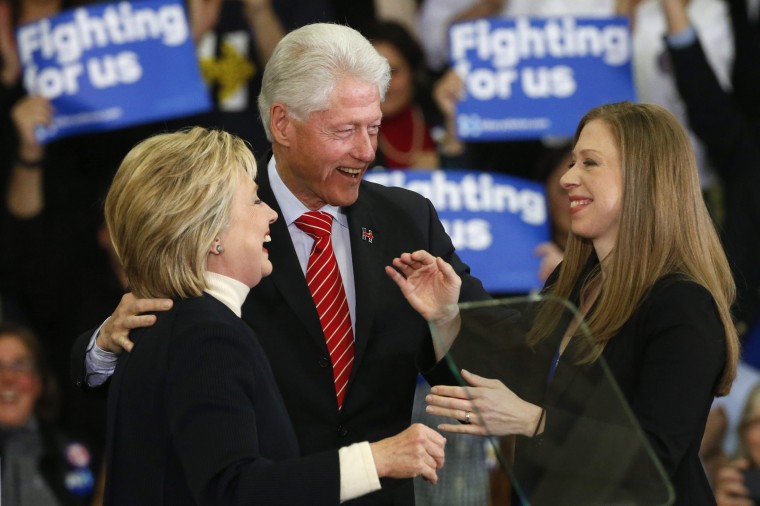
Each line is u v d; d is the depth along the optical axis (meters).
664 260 9.58
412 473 8.56
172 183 8.98
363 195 12.05
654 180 9.63
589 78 19.19
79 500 17.23
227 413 8.44
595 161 9.91
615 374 9.53
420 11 20.78
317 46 10.93
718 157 20.41
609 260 10.05
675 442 8.86
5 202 19.59
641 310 9.54
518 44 19.14
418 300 10.66
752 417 17.23
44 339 19.55
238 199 9.23
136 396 8.84
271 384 9.13
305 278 11.41
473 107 19.20
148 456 8.73
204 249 9.02
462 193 18.94
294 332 11.28
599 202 9.83
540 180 19.34
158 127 19.89
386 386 11.43
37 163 19.28
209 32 19.91
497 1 20.20
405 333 11.56
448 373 10.79
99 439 18.34
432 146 19.61
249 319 11.28
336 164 11.02
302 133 10.98
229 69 19.91
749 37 21.33
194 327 8.73
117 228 9.16
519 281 18.89
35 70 18.92
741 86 21.34
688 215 9.66
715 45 21.14
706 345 9.16
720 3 21.23
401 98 19.50
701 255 9.63
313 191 11.34
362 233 11.73
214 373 8.55
